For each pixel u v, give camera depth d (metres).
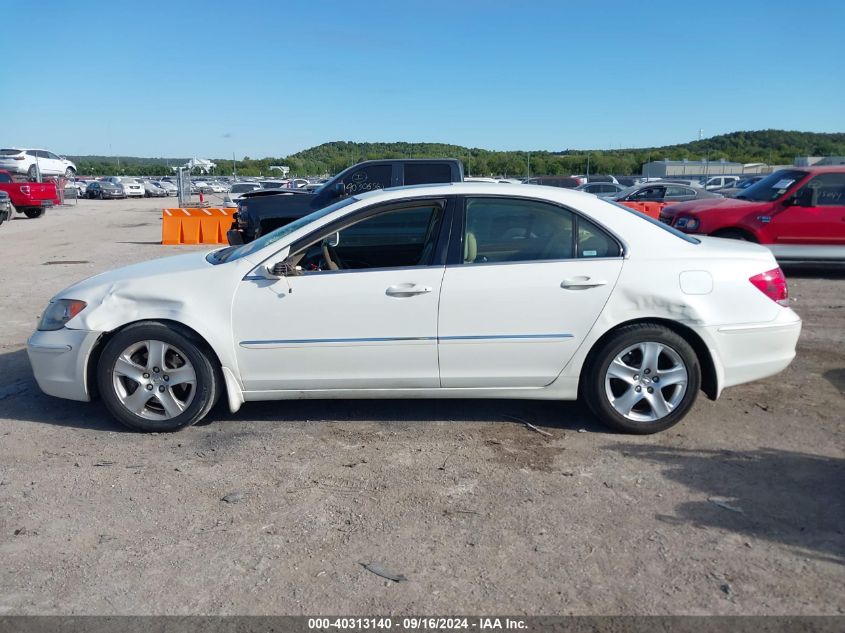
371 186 11.27
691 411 5.21
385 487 4.03
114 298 4.74
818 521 3.63
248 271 4.68
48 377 4.86
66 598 3.04
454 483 4.07
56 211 35.16
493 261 4.68
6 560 3.32
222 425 4.97
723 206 10.84
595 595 3.04
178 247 17.06
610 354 4.65
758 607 2.96
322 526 3.61
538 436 4.76
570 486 4.03
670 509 3.76
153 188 58.47
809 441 4.65
